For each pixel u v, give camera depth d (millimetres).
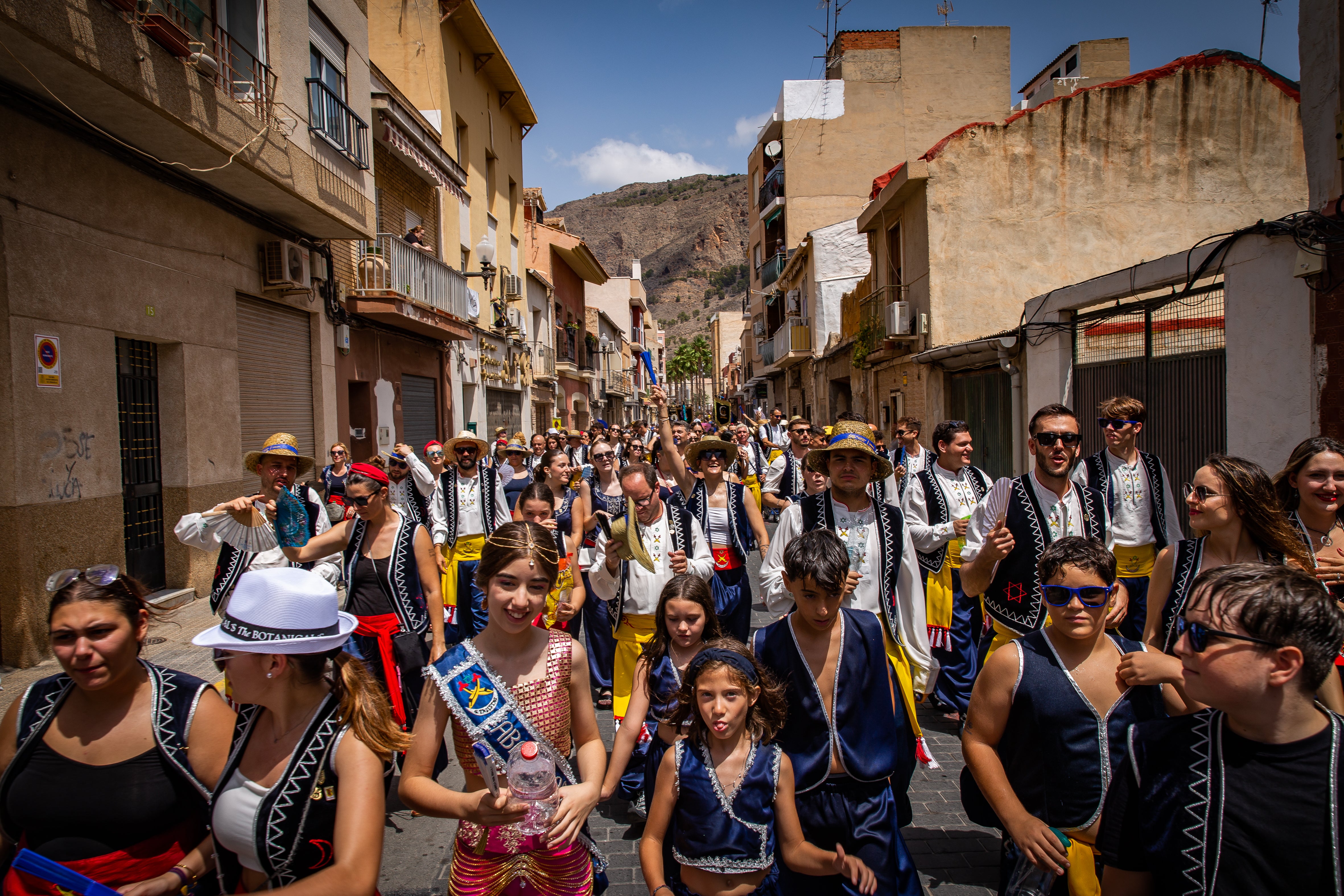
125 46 6289
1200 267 7078
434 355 17203
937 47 26828
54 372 6594
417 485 6617
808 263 25281
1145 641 3338
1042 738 2564
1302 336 6051
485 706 2359
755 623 7906
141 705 2199
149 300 7832
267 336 10438
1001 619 4203
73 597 2105
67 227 6777
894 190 14578
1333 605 1614
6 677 6043
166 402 8359
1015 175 13703
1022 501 4160
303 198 9305
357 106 12406
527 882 2428
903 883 2889
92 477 6988
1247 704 1618
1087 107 13641
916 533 4668
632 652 4516
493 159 22422
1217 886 1629
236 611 1979
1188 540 3273
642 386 61875
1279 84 13609
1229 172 13648
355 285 12781
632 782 4086
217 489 8898
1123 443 4703
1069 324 9805
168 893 2117
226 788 1980
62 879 1889
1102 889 1908
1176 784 1730
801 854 2545
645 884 3488
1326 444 3217
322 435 11633
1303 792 1587
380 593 4375
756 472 10766
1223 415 7328
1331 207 5809
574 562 5461
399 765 4469
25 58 5699
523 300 24906
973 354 12328
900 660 3666
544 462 8141
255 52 9258
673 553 4375
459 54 19078
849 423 4000
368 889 1849
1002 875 2779
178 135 7258
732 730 2467
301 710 1999
